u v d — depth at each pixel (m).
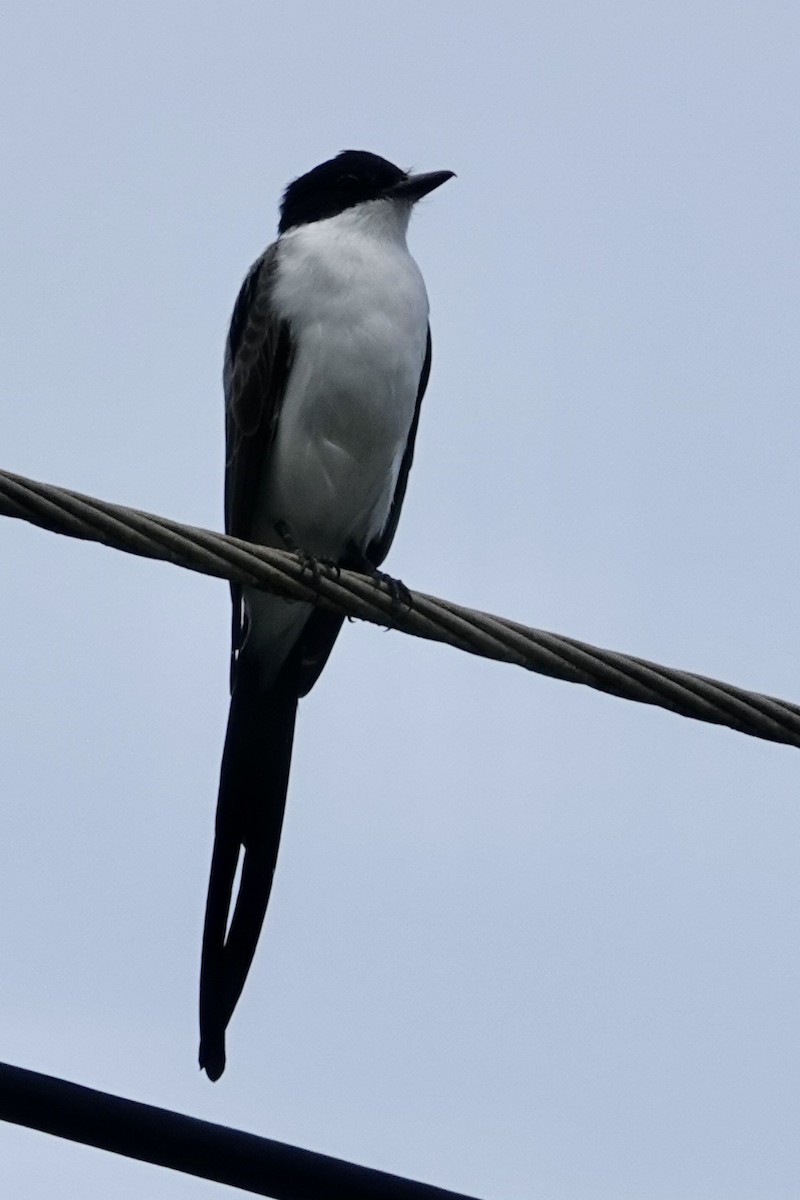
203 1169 6.20
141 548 7.66
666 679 7.95
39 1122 6.11
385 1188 6.27
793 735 8.01
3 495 7.30
